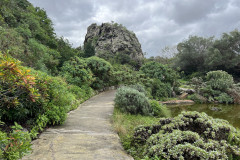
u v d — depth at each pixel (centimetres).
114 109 718
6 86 309
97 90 1362
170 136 317
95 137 402
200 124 364
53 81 485
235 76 3072
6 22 1108
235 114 1030
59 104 502
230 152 337
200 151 277
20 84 296
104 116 626
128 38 5641
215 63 3102
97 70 1344
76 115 620
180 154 278
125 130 448
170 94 1609
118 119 553
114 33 5606
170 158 288
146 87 1462
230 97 1551
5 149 229
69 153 308
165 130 357
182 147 284
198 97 1537
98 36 5869
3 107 341
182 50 3809
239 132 407
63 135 402
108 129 473
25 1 1695
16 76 293
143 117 653
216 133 356
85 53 3016
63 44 1612
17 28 1099
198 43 3612
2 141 225
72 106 713
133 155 325
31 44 1055
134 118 612
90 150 328
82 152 316
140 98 706
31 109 403
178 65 3778
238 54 3127
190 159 284
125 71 2080
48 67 1108
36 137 374
